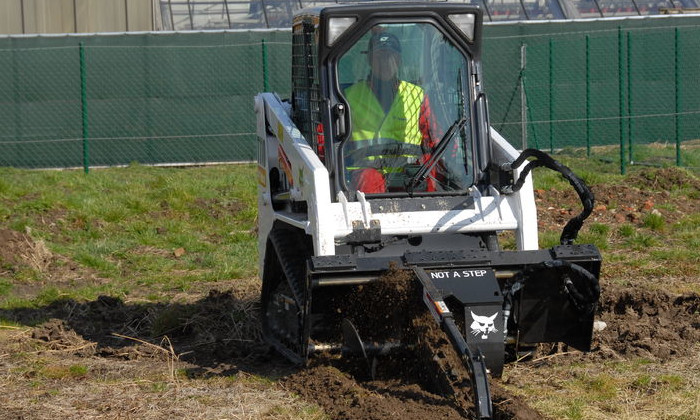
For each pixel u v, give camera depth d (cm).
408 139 843
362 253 809
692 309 1041
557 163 779
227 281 1284
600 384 777
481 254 770
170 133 2275
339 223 785
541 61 2441
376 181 838
